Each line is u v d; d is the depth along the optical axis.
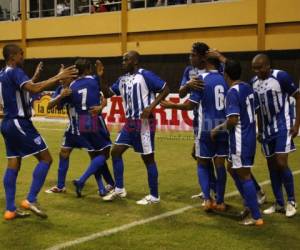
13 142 6.23
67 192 7.88
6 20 29.23
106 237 5.64
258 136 6.58
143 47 23.62
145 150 7.02
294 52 15.76
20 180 8.84
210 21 21.67
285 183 6.46
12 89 6.08
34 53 27.20
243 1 20.81
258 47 20.55
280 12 19.98
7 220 6.27
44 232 5.82
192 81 6.46
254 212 6.09
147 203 7.14
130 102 7.01
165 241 5.51
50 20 26.38
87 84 7.41
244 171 6.02
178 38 22.67
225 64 6.07
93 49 25.17
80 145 7.55
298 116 6.37
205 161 6.68
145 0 23.86
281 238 5.63
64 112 19.95
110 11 25.02
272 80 6.29
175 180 8.91
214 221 6.28
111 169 9.91
